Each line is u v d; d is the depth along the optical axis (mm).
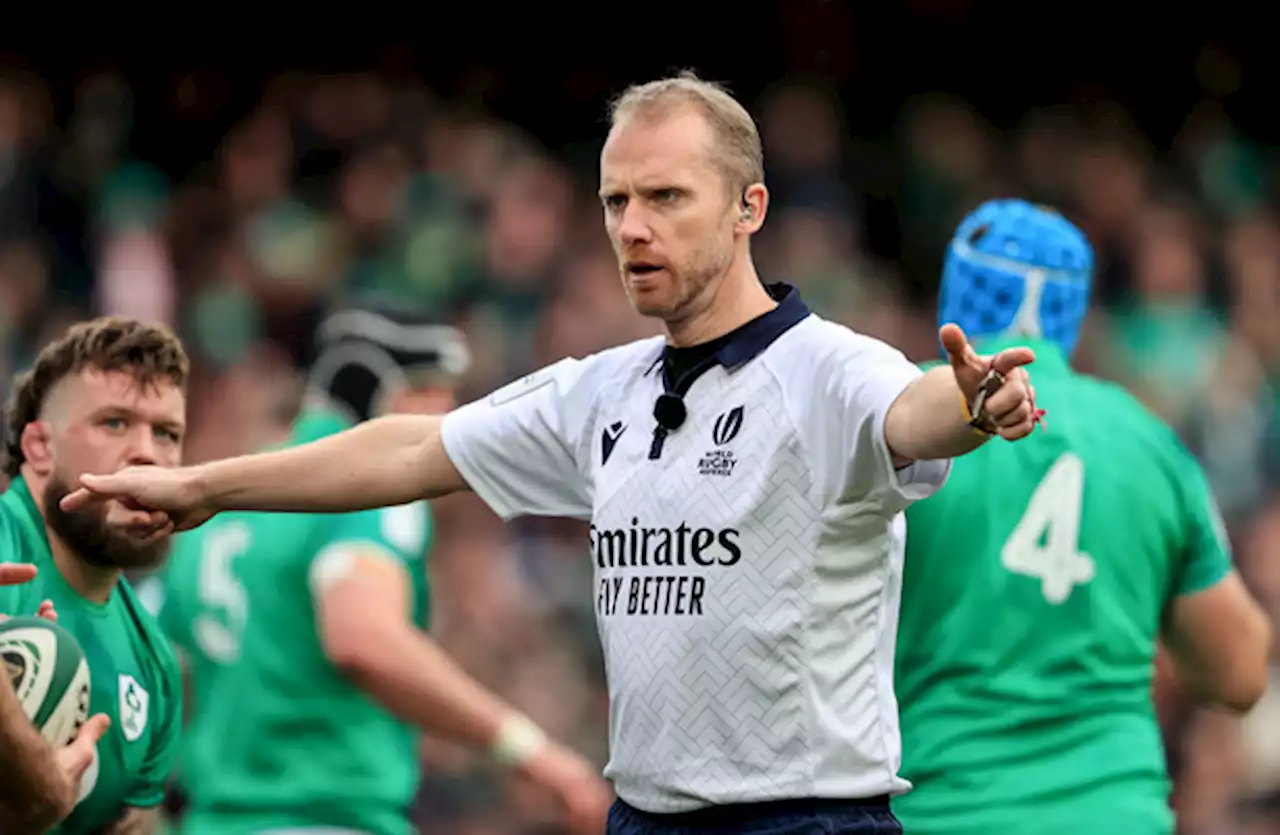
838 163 51781
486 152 49750
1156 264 50094
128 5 54094
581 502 16422
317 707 22547
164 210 49062
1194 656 19906
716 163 15094
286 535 22531
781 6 55531
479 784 33281
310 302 46375
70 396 17156
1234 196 54812
